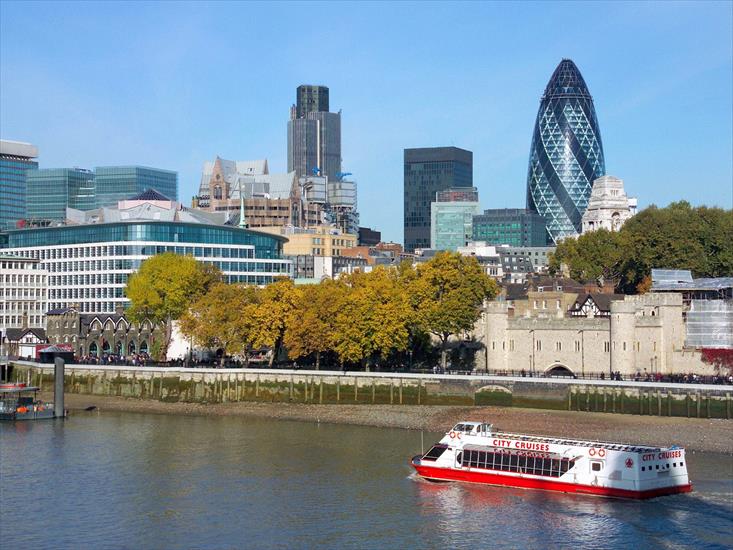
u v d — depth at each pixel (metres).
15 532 116.88
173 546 111.88
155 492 133.00
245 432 177.00
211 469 145.62
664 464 130.38
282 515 122.50
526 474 134.75
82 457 154.25
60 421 191.62
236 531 116.81
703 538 112.94
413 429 179.00
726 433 161.62
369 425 184.50
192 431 178.38
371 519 121.19
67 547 111.94
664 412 174.50
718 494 130.62
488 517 121.56
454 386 193.00
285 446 162.38
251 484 137.00
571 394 183.25
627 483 128.88
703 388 171.62
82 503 128.12
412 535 115.12
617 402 179.00
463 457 138.12
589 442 136.00
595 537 113.69
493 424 172.88
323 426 184.00
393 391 196.88
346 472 143.62
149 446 162.88
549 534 115.12
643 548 110.00
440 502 128.25
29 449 160.62
